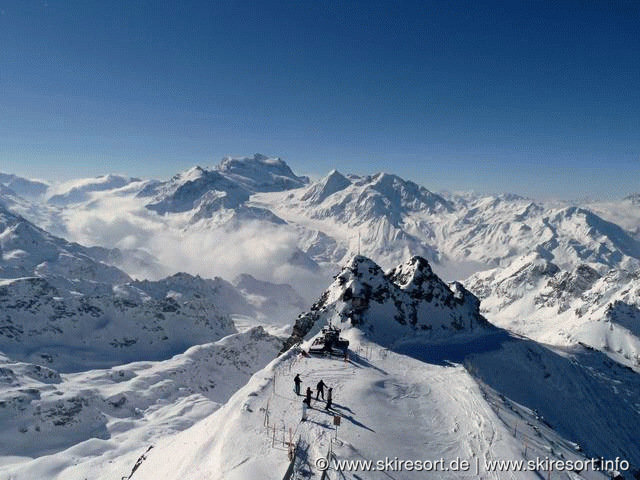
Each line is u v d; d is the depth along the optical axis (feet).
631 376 377.50
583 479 114.32
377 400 139.13
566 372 281.54
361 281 255.29
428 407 140.56
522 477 107.14
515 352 261.85
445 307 280.72
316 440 110.22
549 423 197.98
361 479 96.58
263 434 112.98
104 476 403.95
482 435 123.44
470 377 173.78
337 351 183.93
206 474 104.42
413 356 205.16
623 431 262.26
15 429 591.78
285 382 148.66
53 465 478.18
